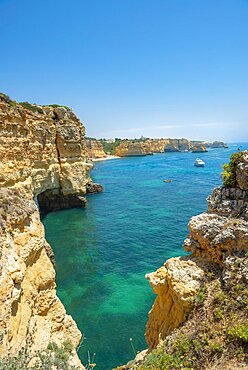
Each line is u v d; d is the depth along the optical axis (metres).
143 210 48.69
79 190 51.28
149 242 32.75
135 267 26.03
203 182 77.19
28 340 9.48
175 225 39.31
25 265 11.04
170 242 32.56
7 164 27.69
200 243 10.69
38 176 39.56
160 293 11.30
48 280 12.47
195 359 7.75
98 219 43.50
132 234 35.84
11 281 9.54
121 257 28.48
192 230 10.97
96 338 16.56
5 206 11.84
